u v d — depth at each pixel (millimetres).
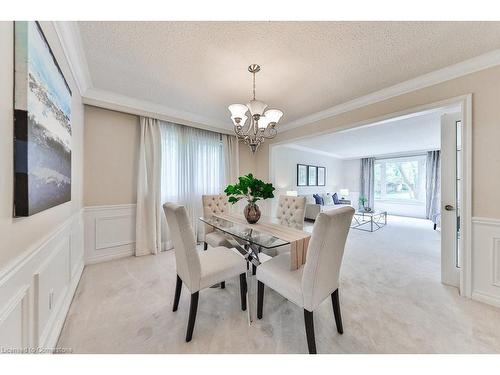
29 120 907
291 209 2506
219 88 2406
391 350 1293
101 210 2699
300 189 6344
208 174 3678
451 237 2139
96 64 1937
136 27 1466
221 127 3721
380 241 3834
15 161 865
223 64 1920
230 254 1834
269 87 2375
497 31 1494
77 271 2141
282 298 1907
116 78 2195
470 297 1876
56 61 1312
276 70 2016
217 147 3822
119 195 2852
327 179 7410
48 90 1165
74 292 1947
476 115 1841
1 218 779
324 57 1806
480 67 1811
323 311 1708
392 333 1439
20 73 874
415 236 4219
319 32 1506
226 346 1332
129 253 2928
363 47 1674
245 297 1727
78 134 2199
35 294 1072
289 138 3779
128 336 1408
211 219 2492
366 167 7656
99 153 2688
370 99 2564
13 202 860
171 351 1291
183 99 2729
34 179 961
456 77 1944
